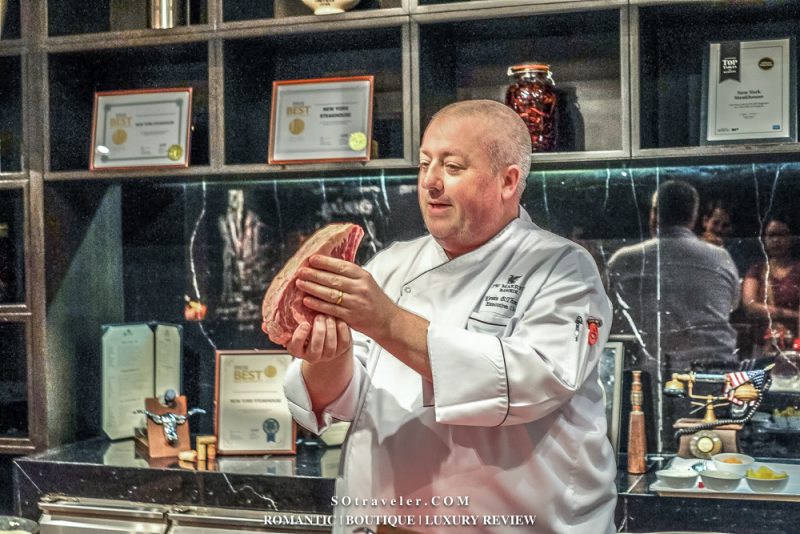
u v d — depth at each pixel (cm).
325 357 160
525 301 177
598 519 182
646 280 294
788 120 262
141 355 329
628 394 295
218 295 333
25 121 308
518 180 184
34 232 307
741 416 280
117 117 307
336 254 166
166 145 302
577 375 167
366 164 284
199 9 311
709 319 289
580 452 179
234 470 274
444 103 301
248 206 329
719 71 268
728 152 258
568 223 299
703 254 289
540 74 276
